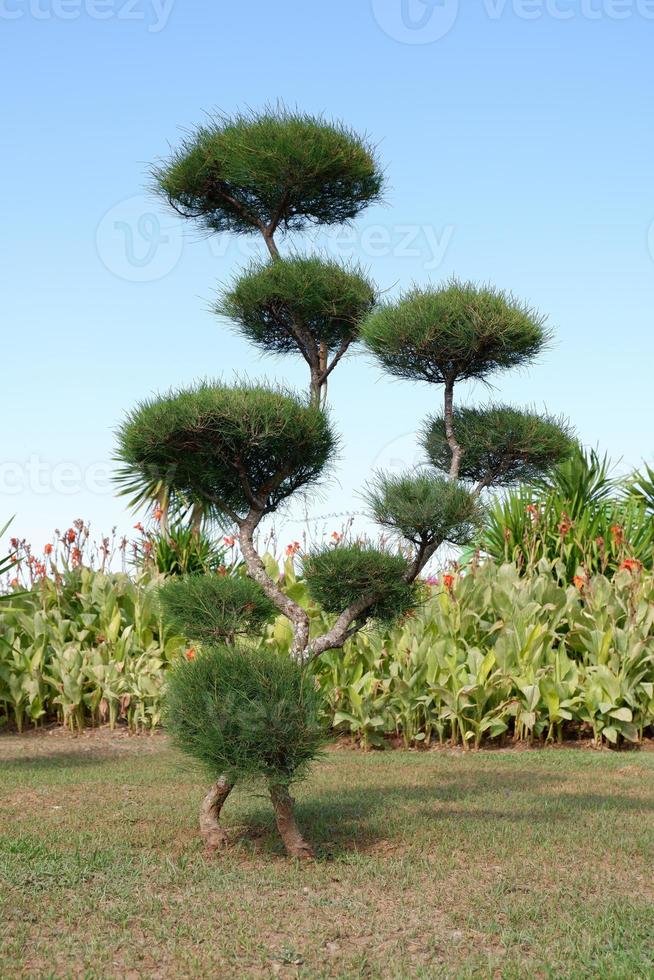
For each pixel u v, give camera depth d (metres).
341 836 5.58
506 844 5.34
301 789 6.93
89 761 8.31
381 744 9.03
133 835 5.53
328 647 5.73
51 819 5.91
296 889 4.64
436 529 5.57
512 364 6.05
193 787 6.99
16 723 10.71
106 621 10.64
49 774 7.54
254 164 6.68
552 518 11.59
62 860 4.98
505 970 3.65
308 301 6.55
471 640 9.48
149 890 4.58
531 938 3.98
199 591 5.69
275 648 9.64
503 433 6.06
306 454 5.83
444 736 9.37
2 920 4.14
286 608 5.79
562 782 7.29
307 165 6.70
